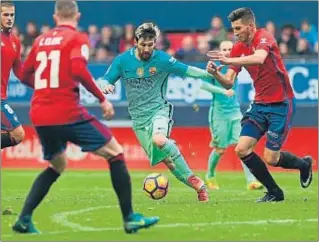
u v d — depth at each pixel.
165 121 29.64
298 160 30.64
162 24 63.44
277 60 28.58
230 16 28.80
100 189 37.62
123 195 21.53
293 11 62.41
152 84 29.62
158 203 29.38
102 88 29.47
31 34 55.75
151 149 30.03
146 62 29.36
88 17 63.69
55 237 21.31
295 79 50.03
